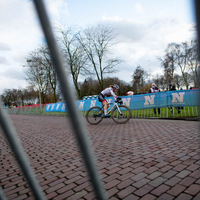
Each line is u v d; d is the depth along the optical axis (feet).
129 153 10.46
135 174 7.59
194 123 19.36
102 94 23.54
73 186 6.96
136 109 29.99
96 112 24.16
